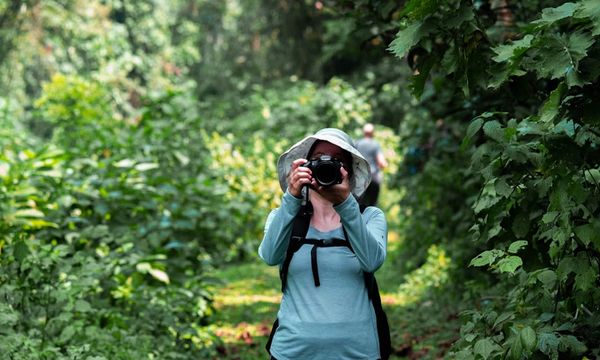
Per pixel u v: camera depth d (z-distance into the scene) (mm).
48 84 18953
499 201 5555
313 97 29562
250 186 20609
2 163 10711
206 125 30266
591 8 4266
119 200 11375
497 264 5246
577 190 4805
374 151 20375
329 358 5094
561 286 5234
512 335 5062
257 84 38312
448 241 14352
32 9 31750
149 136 14609
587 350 5180
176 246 11297
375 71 32312
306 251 5184
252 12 41219
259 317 13008
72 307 7891
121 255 10359
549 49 4531
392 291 15445
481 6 7934
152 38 47750
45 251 8258
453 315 11742
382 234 5363
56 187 10844
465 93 5859
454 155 12859
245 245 18656
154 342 8961
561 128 4996
